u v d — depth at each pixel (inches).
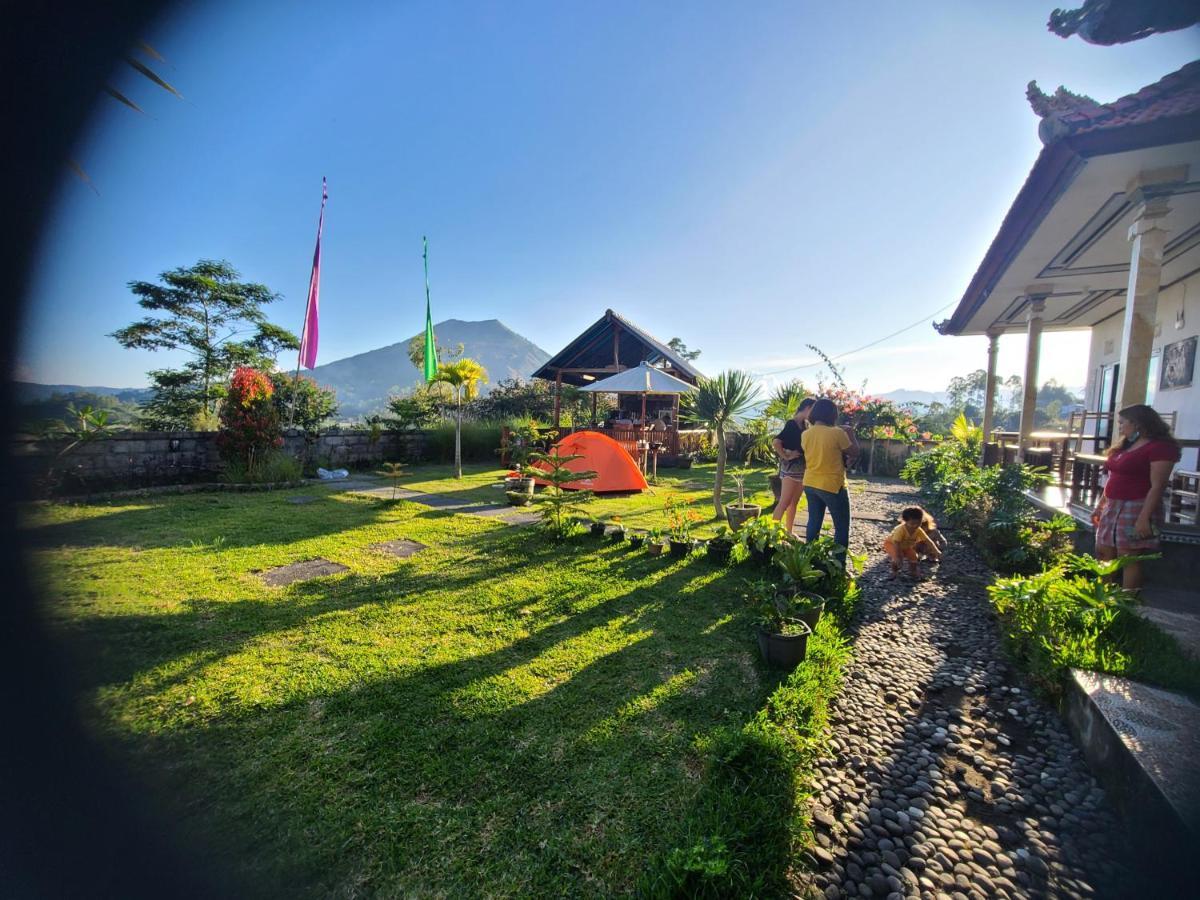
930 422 782.5
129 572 173.3
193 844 66.5
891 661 126.3
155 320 580.4
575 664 115.8
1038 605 127.1
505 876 62.8
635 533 226.8
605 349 703.7
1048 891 64.9
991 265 244.4
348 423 565.9
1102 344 374.3
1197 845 60.9
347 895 60.2
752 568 186.5
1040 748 94.9
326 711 96.4
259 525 244.1
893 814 77.2
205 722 92.7
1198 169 151.9
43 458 279.0
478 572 180.5
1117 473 152.9
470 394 435.2
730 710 98.4
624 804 74.5
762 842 66.6
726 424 282.5
